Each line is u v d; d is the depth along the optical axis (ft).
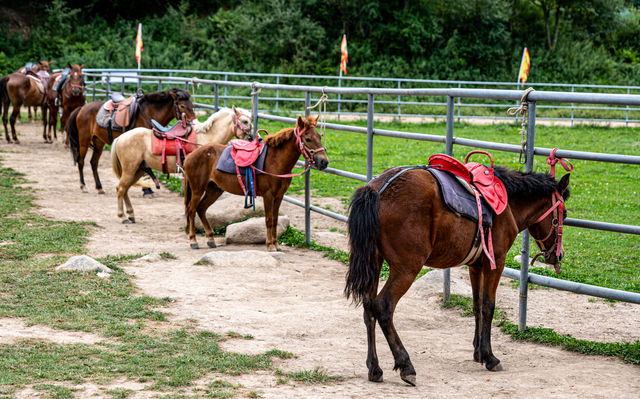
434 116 84.74
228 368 16.06
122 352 16.85
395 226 14.97
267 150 28.89
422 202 15.06
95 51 106.93
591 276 25.96
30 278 23.31
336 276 26.11
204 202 30.50
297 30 113.60
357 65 114.83
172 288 23.40
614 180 46.80
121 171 35.37
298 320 20.35
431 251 15.43
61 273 23.97
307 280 25.40
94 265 24.63
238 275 25.55
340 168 49.34
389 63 113.29
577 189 43.21
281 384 15.12
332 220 37.06
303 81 107.65
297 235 32.68
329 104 100.53
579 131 77.36
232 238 31.45
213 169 29.22
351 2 118.52
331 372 16.07
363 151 58.13
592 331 19.95
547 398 14.30
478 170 16.55
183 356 16.58
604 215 36.09
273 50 112.57
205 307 21.44
